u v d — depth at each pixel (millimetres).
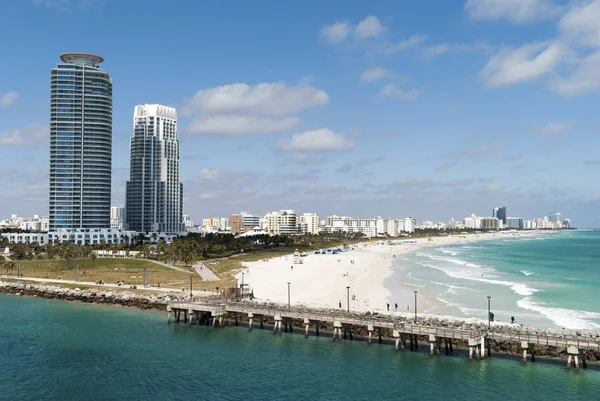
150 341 99938
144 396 71875
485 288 161250
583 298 140625
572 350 78438
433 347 87812
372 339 98188
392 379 76688
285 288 156250
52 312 129500
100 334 105812
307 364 84000
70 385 76375
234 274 192125
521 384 74062
